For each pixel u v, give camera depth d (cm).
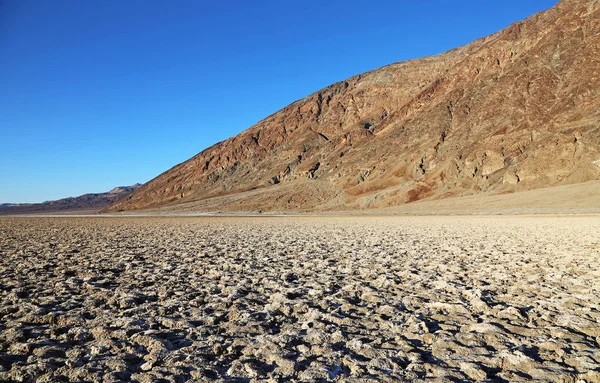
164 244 1811
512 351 444
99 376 378
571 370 389
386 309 638
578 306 639
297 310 645
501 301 688
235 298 714
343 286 841
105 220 5769
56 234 2558
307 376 376
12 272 1008
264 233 2628
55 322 571
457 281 875
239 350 459
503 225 3056
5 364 416
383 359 419
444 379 370
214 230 3020
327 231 2792
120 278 935
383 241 1916
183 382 369
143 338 488
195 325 561
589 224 2784
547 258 1210
